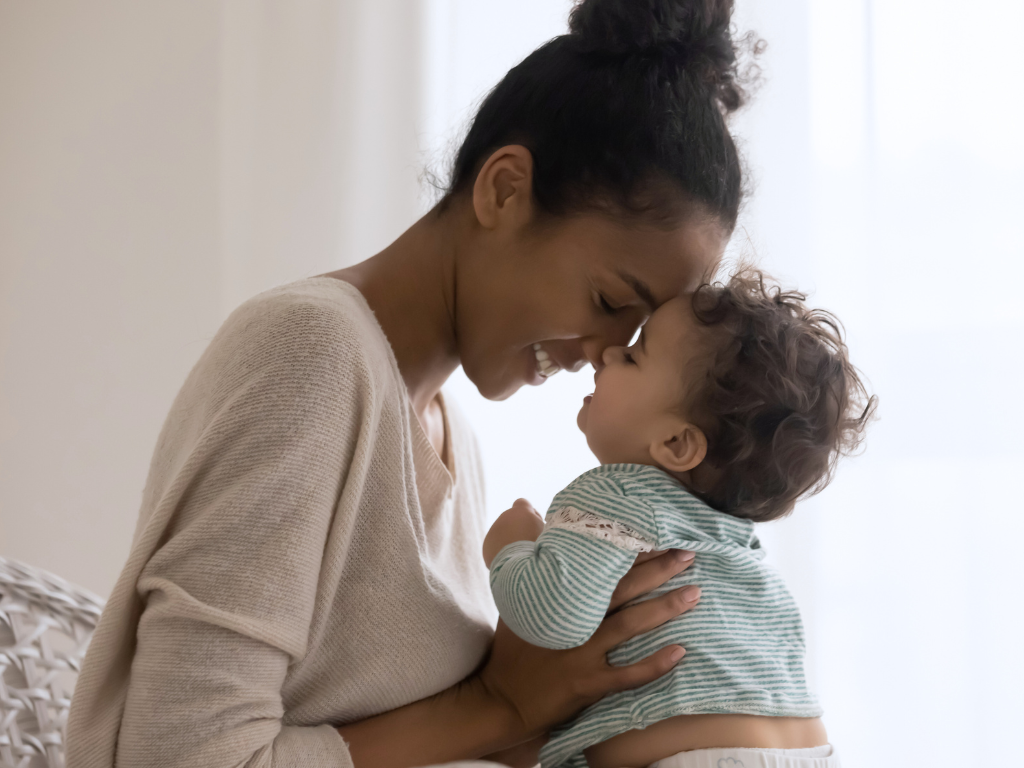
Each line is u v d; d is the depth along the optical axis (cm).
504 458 182
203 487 75
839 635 171
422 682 86
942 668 168
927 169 172
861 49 174
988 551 167
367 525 84
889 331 172
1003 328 169
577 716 93
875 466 171
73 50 203
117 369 202
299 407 76
